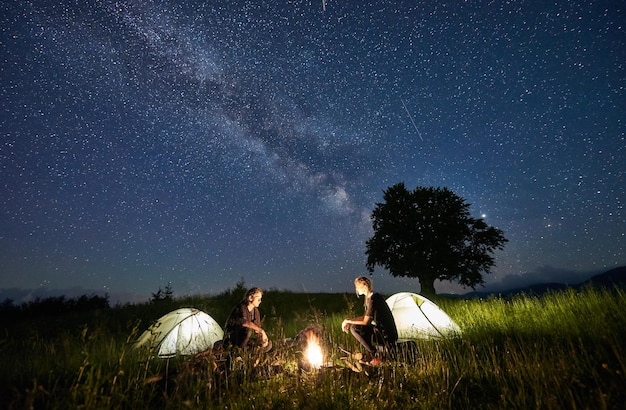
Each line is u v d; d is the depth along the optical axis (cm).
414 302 735
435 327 681
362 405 331
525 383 356
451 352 527
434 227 2714
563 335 504
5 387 401
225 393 354
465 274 2648
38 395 321
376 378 417
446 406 335
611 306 590
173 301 1852
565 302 714
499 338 584
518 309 785
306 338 543
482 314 802
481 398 352
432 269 2711
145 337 624
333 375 388
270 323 1041
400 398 360
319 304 1702
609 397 287
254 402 344
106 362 444
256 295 582
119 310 1686
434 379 394
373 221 2986
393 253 2859
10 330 1243
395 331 561
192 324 671
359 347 602
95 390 289
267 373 436
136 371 415
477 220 2711
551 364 355
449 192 2894
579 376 337
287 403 342
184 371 351
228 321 558
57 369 449
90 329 1008
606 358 368
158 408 341
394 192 2998
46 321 1524
